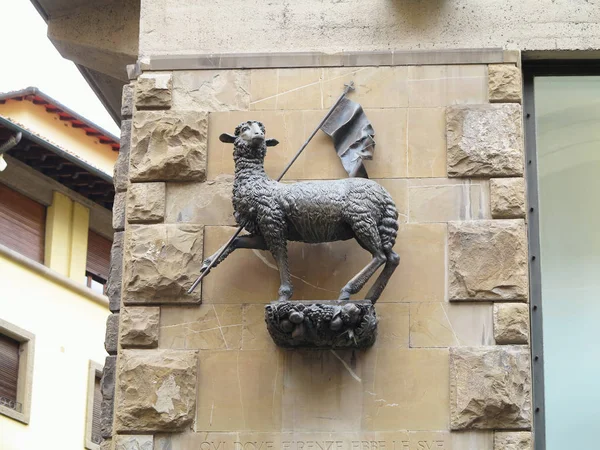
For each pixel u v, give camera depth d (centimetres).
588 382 1336
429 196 1362
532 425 1302
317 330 1286
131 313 1342
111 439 1359
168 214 1372
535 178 1402
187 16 1441
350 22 1430
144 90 1410
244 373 1321
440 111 1390
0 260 3231
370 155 1366
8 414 3172
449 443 1288
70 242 3453
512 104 1387
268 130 1397
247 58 1420
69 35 1653
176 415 1307
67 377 3375
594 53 1422
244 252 1358
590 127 1422
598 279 1367
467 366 1303
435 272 1338
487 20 1425
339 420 1301
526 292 1326
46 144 3259
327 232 1306
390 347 1318
